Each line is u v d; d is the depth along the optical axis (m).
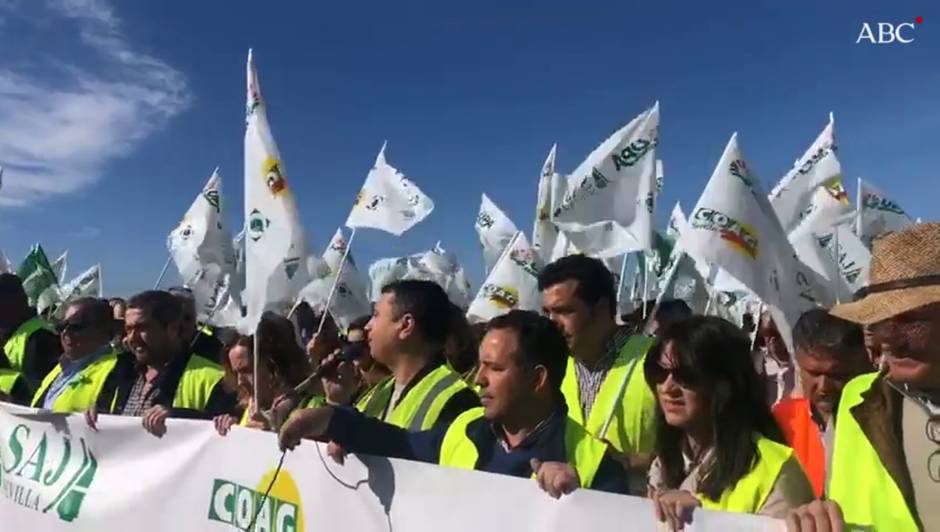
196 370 4.44
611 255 4.34
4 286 6.19
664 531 2.16
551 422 2.71
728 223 3.53
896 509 2.11
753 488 2.23
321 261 8.47
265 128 3.49
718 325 2.37
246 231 3.46
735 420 2.32
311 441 2.97
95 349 4.77
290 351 3.83
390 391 3.56
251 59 3.53
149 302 4.34
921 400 2.13
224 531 3.24
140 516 3.50
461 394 3.18
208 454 3.34
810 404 3.12
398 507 2.71
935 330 2.02
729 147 3.61
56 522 3.78
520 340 2.65
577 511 2.31
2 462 4.08
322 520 2.91
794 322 3.55
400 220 5.89
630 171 4.36
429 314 3.26
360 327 5.43
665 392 2.41
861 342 2.81
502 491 2.49
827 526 1.87
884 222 6.56
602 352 3.74
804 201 6.22
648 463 3.08
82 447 3.75
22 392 5.66
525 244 6.81
